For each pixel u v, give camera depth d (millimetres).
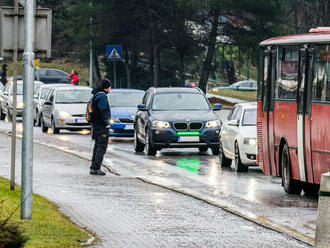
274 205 21062
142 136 36875
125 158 34281
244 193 23484
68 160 30672
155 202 20281
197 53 83062
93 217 17594
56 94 49594
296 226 17688
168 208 19328
